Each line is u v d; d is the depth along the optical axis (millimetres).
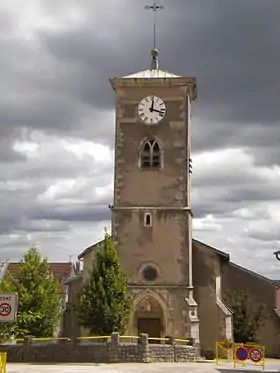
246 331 41094
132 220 37969
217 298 39656
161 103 39000
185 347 33969
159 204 38031
